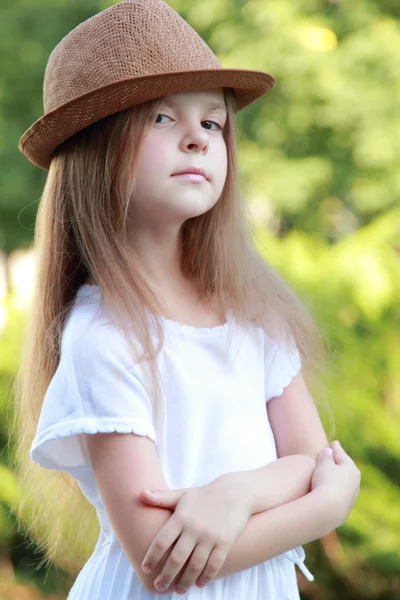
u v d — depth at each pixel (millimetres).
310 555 5059
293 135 6816
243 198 2686
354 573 5070
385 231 5109
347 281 4816
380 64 6504
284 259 4898
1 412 4941
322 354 2930
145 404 2152
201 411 2262
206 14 6773
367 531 4707
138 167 2262
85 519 2822
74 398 2133
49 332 2441
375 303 4797
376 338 4836
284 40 6527
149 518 2021
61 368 2199
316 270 4836
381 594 5090
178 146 2273
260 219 6918
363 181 6676
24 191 7246
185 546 1979
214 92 2355
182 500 2027
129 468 2074
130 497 2047
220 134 2406
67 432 2104
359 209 6797
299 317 2725
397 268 5062
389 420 4695
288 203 6629
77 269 2459
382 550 4734
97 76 2293
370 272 4824
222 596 2176
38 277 2512
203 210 2320
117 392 2115
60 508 2816
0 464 4906
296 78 6543
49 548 2982
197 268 2562
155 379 2178
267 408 2529
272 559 2324
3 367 4941
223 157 2373
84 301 2312
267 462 2328
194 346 2332
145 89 2217
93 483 2268
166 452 2203
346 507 2271
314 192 6707
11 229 7512
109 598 2188
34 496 2820
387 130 6441
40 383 2469
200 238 2568
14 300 5223
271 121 6789
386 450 4824
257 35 6648
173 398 2230
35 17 7258
